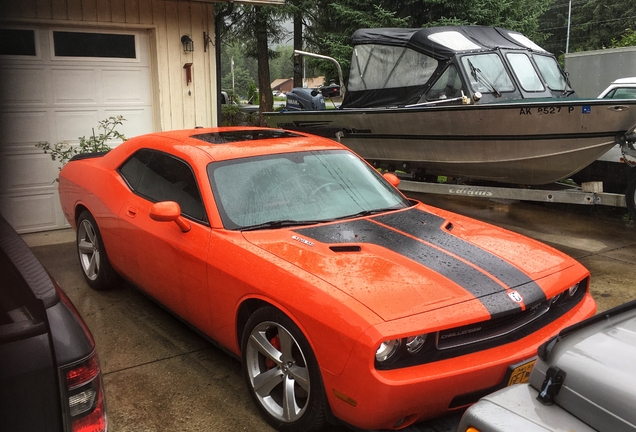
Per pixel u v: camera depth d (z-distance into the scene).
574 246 6.97
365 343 2.50
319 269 2.96
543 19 37.44
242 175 3.83
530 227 7.93
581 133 6.07
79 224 5.26
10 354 1.63
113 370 3.81
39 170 7.40
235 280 3.20
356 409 2.59
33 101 7.29
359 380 2.54
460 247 3.34
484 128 6.68
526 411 1.77
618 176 7.90
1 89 7.08
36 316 1.74
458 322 2.65
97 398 1.87
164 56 8.00
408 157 7.85
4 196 7.22
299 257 3.11
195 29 8.19
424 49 7.84
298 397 2.98
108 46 7.73
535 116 6.23
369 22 15.20
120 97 7.91
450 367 2.62
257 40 21.12
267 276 3.03
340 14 15.75
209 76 8.41
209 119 8.51
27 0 6.96
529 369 2.80
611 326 1.96
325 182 4.01
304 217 3.68
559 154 6.38
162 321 4.60
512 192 6.71
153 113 8.20
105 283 5.02
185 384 3.63
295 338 2.85
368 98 8.67
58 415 1.72
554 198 6.46
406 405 2.54
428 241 3.38
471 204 9.42
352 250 3.24
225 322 3.39
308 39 21.48
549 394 1.77
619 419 1.59
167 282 3.89
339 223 3.62
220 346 3.64
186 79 8.21
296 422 2.92
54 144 7.46
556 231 7.70
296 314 2.81
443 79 7.65
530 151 6.54
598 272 5.95
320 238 3.35
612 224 8.07
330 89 9.98
